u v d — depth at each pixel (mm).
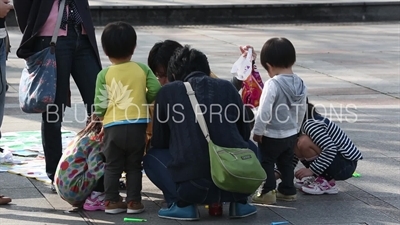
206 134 4812
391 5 19578
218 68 11391
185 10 18297
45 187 5719
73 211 5164
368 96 9586
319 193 5613
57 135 5566
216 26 17797
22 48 5461
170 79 5203
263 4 18797
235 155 4746
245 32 16500
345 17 19344
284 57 5332
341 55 13172
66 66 5527
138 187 5102
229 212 5062
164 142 5051
